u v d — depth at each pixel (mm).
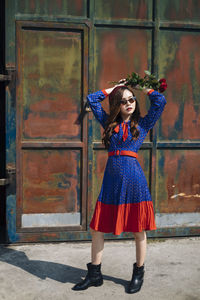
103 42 3752
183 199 4020
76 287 2881
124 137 2758
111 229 2799
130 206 2775
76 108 3768
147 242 3895
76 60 3725
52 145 3740
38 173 3771
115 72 3801
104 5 3717
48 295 2809
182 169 3990
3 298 2758
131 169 2768
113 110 2783
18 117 3670
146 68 3844
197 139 3992
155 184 3938
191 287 2955
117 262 3391
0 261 3391
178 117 3939
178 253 3617
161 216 3996
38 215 3809
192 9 3857
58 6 3641
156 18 3789
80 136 3797
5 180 3635
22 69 3646
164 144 3900
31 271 3195
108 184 2801
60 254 3562
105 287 2936
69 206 3855
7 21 3557
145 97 3852
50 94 3719
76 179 3840
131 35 3791
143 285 2977
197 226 4035
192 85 3939
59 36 3680
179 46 3881
